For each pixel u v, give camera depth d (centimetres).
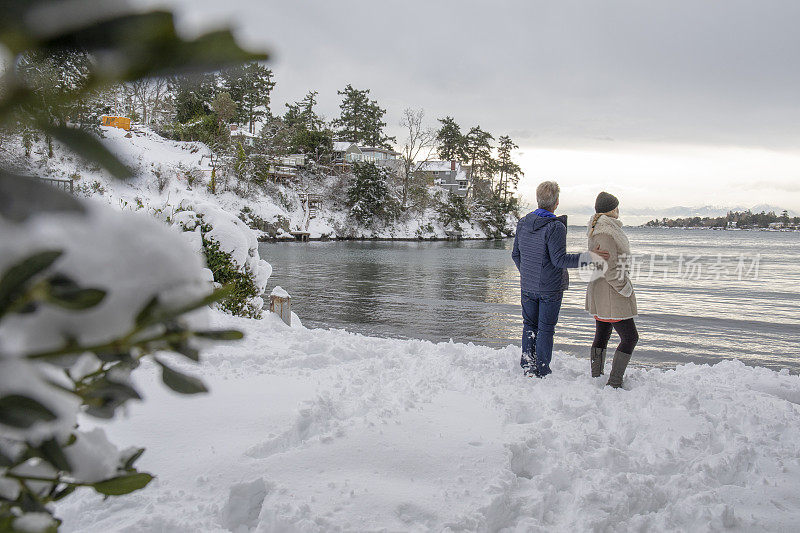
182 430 360
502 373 554
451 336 1402
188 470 313
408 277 2867
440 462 336
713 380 636
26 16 25
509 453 351
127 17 25
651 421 434
